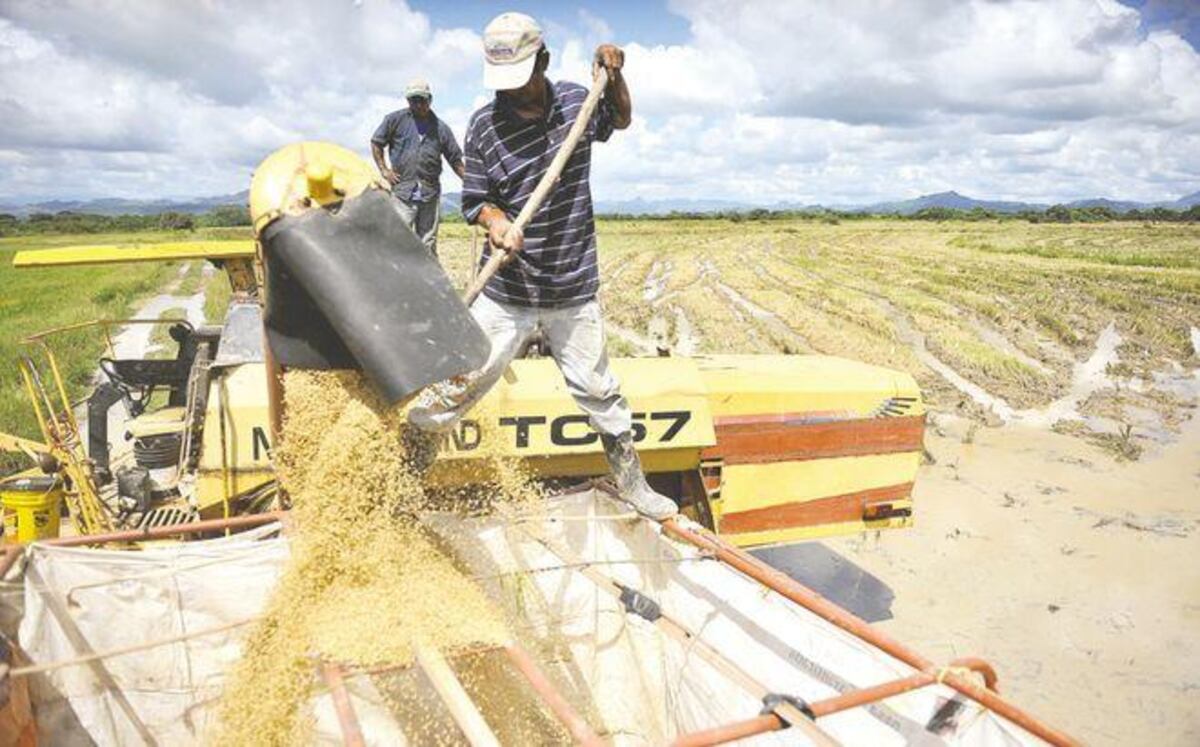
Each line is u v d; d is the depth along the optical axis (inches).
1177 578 264.1
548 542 172.9
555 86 144.2
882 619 238.5
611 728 177.2
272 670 124.0
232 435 177.6
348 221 108.7
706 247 1973.4
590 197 147.6
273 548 154.6
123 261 218.7
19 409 440.5
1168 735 188.9
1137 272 1346.0
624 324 746.8
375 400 119.7
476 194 143.3
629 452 158.1
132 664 148.6
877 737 119.0
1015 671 213.2
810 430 212.1
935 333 709.9
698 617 155.2
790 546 288.2
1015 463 375.2
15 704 125.8
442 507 170.7
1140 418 467.8
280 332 116.3
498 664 153.9
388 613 122.0
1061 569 269.9
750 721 98.0
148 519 190.1
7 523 193.6
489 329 143.5
